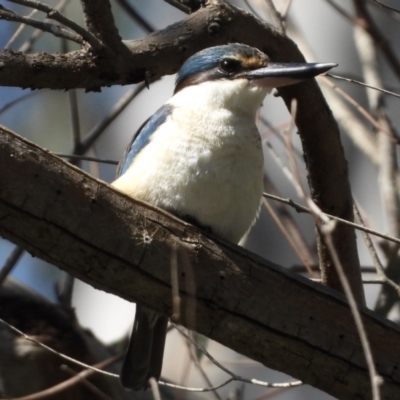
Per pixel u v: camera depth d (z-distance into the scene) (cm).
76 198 681
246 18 909
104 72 815
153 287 707
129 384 885
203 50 896
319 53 1415
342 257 908
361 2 1084
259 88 865
